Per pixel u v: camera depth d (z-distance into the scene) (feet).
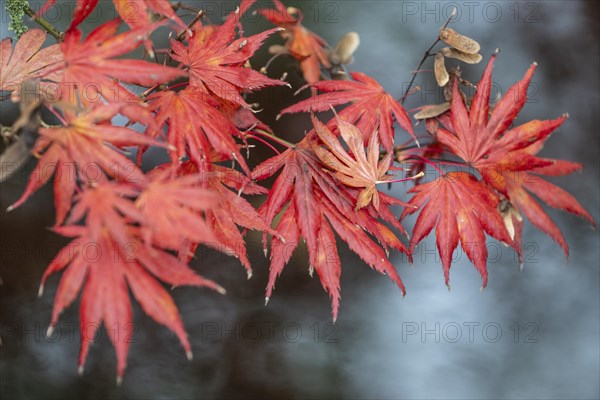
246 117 2.97
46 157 2.78
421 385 4.19
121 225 2.74
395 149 3.11
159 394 4.07
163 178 2.78
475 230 2.98
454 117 3.02
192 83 2.92
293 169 2.94
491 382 4.22
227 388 4.16
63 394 3.97
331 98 3.01
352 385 4.21
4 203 4.00
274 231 2.88
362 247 2.93
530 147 3.08
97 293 2.76
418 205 2.99
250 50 2.94
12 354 4.00
